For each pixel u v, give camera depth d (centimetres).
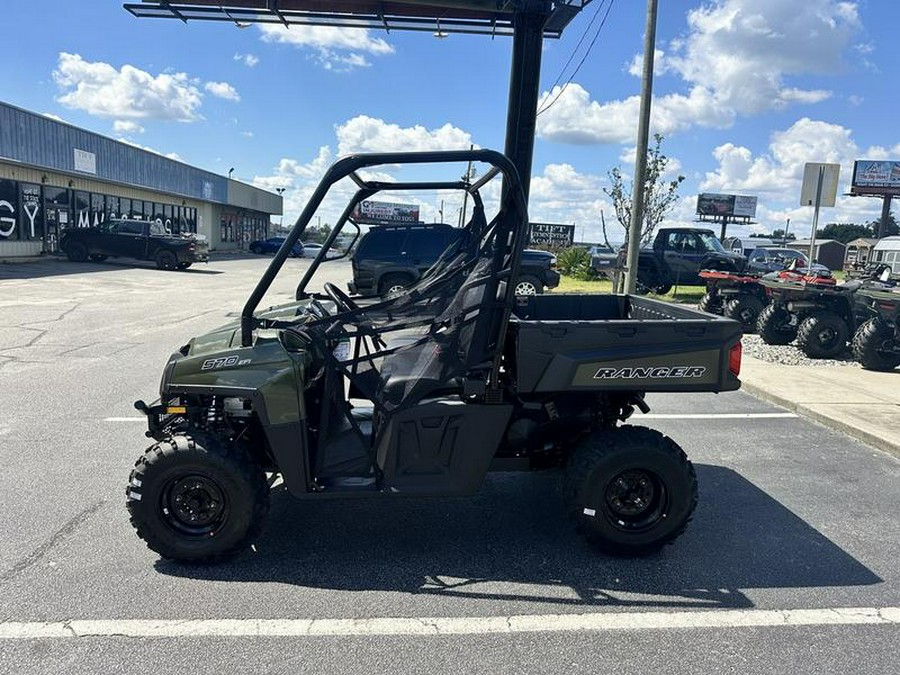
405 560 383
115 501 452
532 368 374
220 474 357
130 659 287
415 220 1484
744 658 297
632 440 379
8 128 2194
